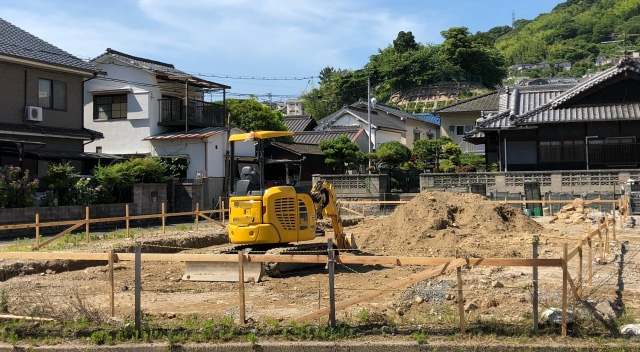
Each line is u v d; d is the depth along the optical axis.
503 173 29.58
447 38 76.38
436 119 62.59
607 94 30.50
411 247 15.73
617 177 28.14
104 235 19.02
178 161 32.78
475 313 8.54
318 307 9.17
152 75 33.84
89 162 29.41
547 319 7.89
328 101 75.75
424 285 10.14
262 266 11.84
